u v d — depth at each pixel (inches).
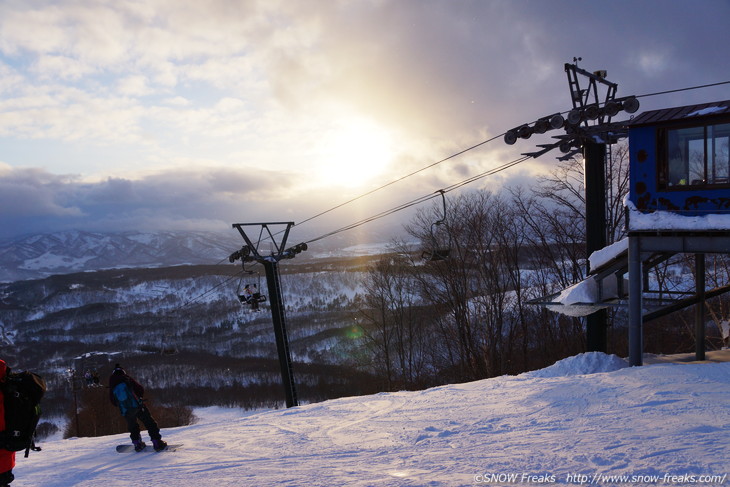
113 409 2034.9
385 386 1600.6
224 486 246.2
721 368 481.7
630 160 605.9
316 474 258.4
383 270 1702.8
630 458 241.0
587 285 704.4
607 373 531.8
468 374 1346.0
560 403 415.5
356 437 358.6
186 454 334.3
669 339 1328.7
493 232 1422.2
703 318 707.4
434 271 1408.7
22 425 184.9
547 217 1337.4
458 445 306.7
